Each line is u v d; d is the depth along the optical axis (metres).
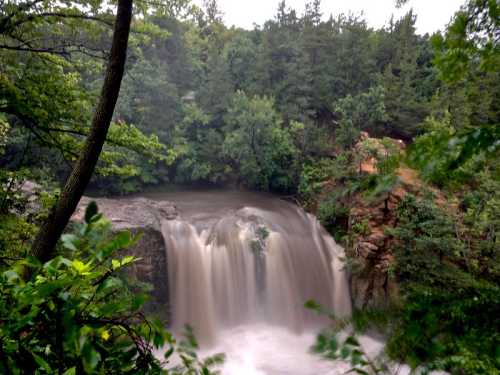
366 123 21.64
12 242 5.18
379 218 13.77
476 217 11.00
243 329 13.57
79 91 6.23
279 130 21.92
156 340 1.05
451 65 1.21
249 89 27.78
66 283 0.83
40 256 3.84
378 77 25.92
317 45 28.11
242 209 17.77
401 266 11.95
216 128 27.69
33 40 5.76
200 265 13.73
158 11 6.39
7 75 5.66
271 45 27.75
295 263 15.26
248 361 11.33
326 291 15.26
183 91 31.16
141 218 12.96
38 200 6.27
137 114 25.08
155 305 12.28
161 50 29.33
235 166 26.05
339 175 16.11
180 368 1.12
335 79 27.39
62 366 0.86
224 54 30.23
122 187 22.19
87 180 4.22
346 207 15.65
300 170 22.09
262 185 23.61
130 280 8.62
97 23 6.29
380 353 0.81
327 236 16.59
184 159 24.92
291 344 12.46
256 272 14.54
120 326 1.02
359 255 13.81
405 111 24.42
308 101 27.11
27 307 0.88
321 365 9.85
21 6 5.30
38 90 5.65
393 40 31.86
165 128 25.52
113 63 4.19
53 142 6.18
